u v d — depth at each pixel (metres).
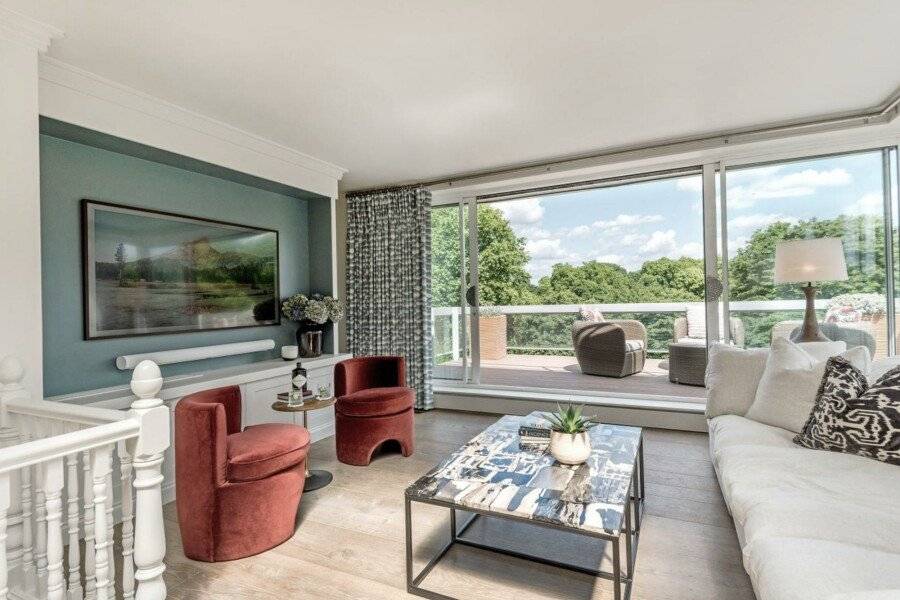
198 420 2.10
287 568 2.04
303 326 4.23
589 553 2.11
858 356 2.35
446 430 4.11
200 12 1.96
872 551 1.24
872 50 2.39
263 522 2.18
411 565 1.82
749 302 3.75
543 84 2.71
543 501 1.64
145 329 3.06
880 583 1.09
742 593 1.79
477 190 4.85
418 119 3.21
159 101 2.82
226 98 2.83
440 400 4.88
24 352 2.01
